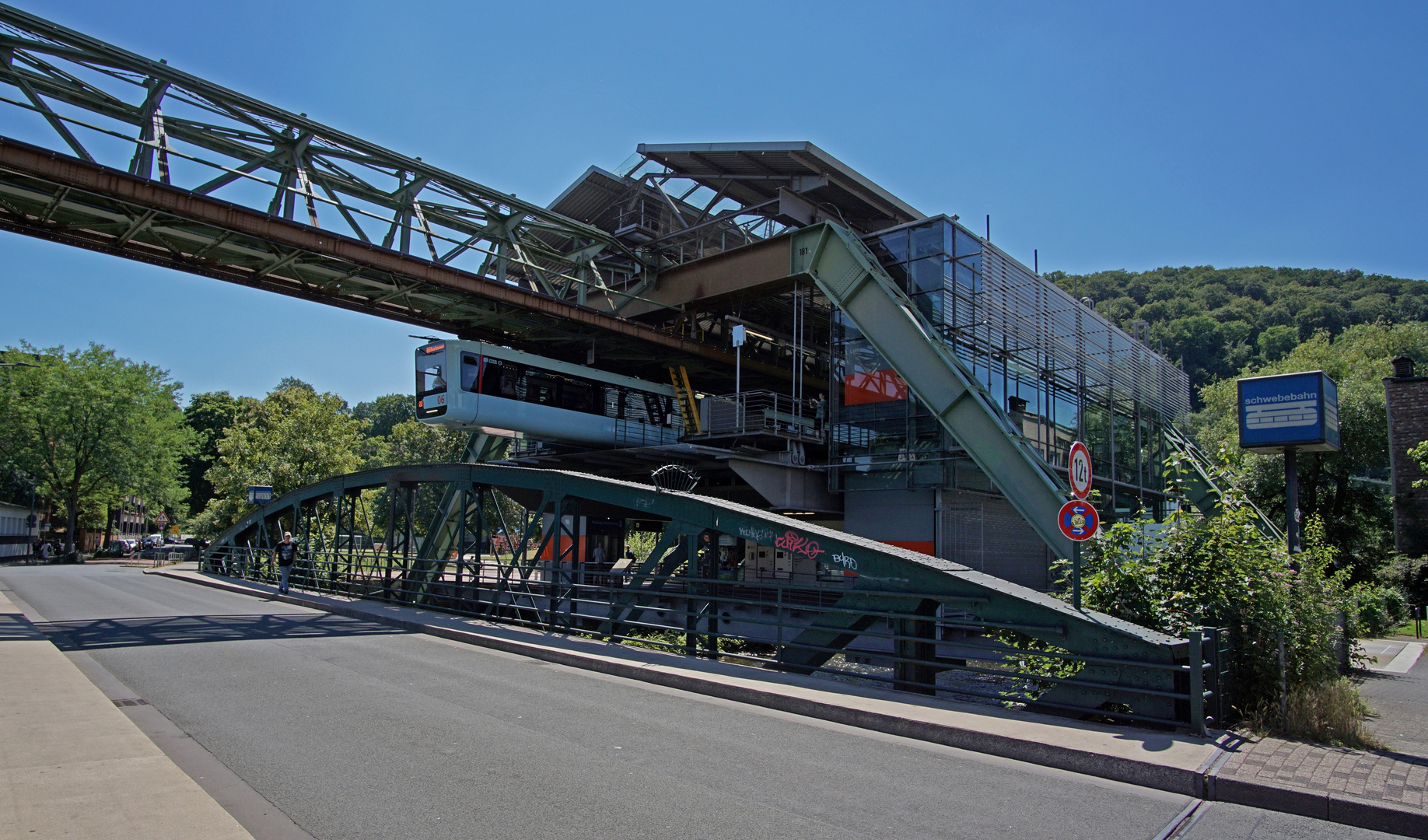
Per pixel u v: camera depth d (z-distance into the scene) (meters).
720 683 10.39
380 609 19.64
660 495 14.11
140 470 62.28
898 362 23.12
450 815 5.69
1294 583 10.27
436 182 26.86
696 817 5.68
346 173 25.17
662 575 14.55
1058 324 29.84
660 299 32.69
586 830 5.41
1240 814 6.02
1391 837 5.54
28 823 5.15
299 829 5.40
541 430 28.31
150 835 5.00
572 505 16.31
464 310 27.80
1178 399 40.38
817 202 32.88
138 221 20.03
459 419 26.20
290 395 51.06
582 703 9.76
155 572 39.66
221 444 49.38
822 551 11.48
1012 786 6.62
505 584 17.58
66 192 18.52
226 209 19.95
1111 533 10.45
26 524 69.75
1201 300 140.38
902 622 10.60
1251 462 35.75
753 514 12.65
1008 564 27.44
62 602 23.28
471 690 10.50
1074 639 8.77
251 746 7.57
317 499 27.16
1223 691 8.50
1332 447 13.61
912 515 25.17
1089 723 8.22
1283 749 7.32
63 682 10.14
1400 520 33.38
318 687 10.56
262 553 31.77
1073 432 29.55
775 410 29.52
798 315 36.56
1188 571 9.65
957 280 24.98
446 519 32.34
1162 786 6.62
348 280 24.72
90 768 6.44
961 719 8.34
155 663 12.38
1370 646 21.48
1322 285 143.50
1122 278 162.75
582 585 15.44
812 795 6.23
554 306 27.41
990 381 25.34
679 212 35.44
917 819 5.71
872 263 24.61
